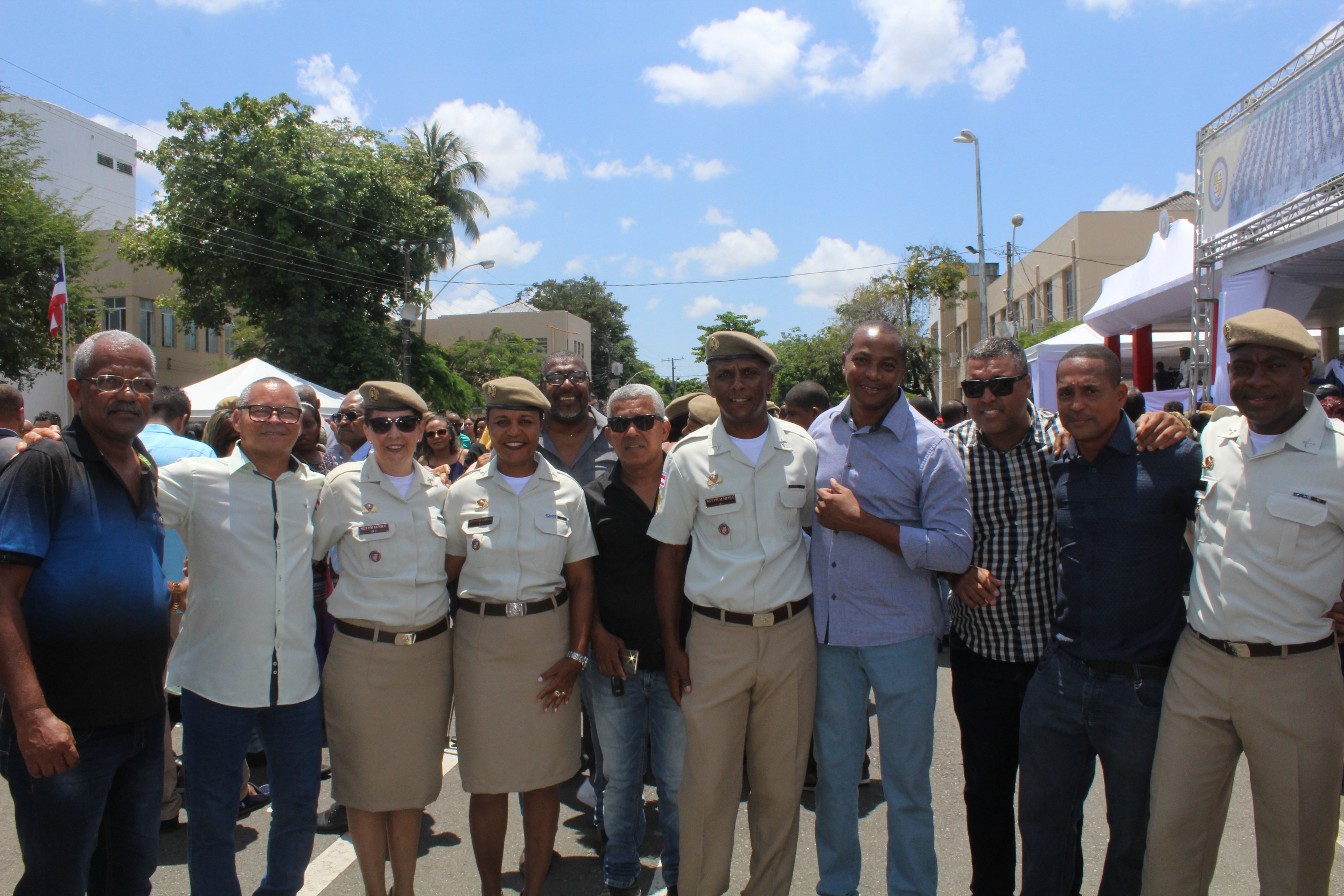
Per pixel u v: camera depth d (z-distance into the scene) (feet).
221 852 9.36
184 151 79.25
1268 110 29.78
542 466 11.02
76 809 8.20
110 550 8.44
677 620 10.56
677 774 11.18
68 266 67.62
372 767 10.02
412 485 10.57
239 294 81.20
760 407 10.07
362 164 84.99
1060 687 9.34
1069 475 9.45
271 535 9.71
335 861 12.12
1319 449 8.14
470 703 10.39
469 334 172.14
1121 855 9.21
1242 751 8.57
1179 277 40.42
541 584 10.52
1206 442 8.90
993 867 10.29
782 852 10.06
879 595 9.77
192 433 20.39
